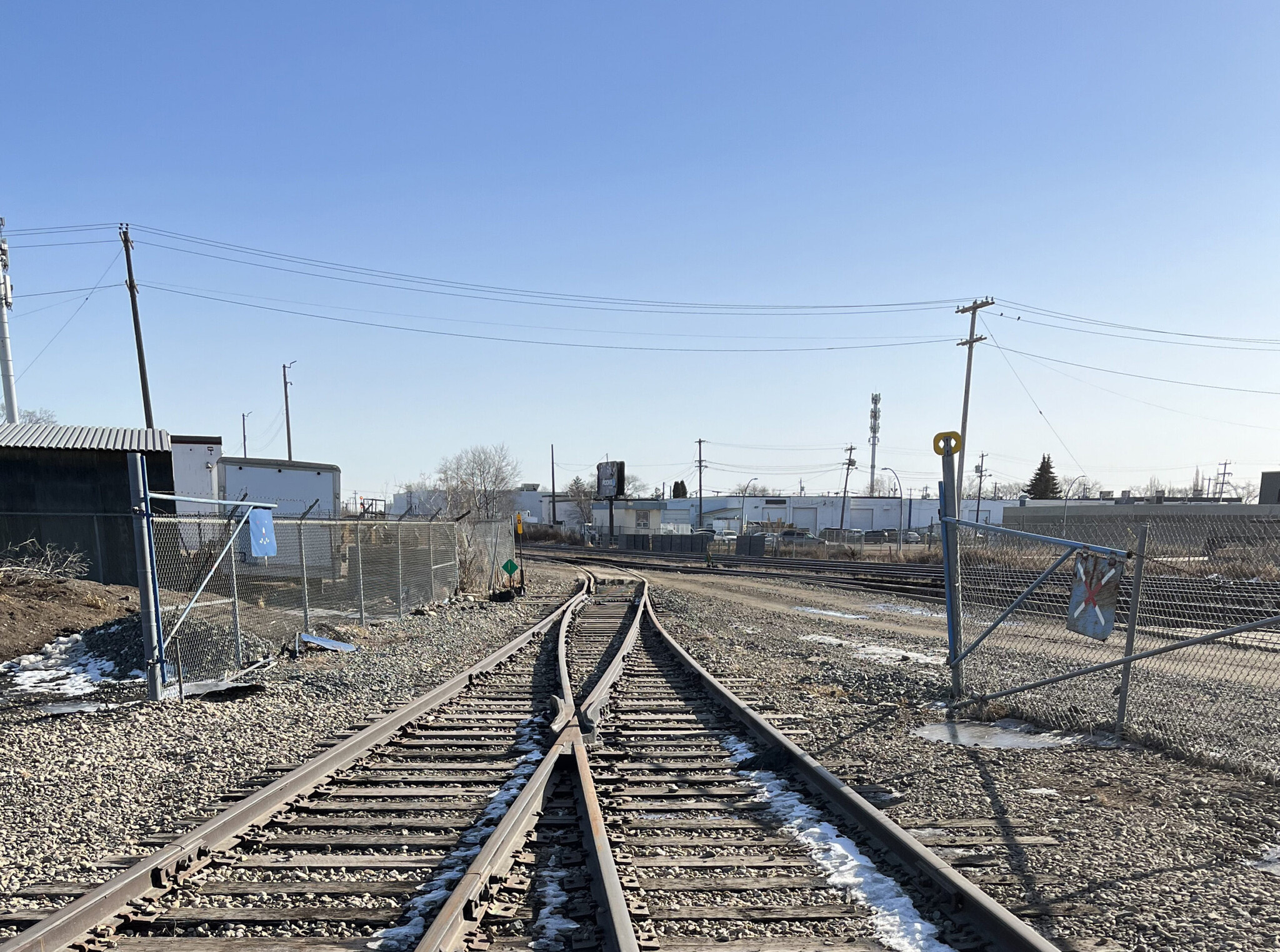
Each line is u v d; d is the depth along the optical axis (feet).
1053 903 14.14
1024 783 21.39
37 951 12.07
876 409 354.13
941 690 33.81
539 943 12.89
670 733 27.27
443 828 18.25
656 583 112.06
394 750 24.99
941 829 17.92
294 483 95.50
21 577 47.47
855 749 25.03
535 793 19.21
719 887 14.89
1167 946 12.64
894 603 83.82
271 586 59.47
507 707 31.68
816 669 40.98
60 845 17.34
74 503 61.05
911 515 336.29
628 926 12.40
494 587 94.84
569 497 397.60
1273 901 14.21
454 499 228.63
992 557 45.06
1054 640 44.96
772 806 19.79
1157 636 42.32
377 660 41.73
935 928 13.29
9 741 24.94
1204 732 25.91
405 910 14.12
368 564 62.69
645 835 17.85
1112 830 17.80
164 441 69.82
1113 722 26.89
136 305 110.22
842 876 15.39
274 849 17.16
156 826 18.37
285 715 29.45
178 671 34.88
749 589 101.50
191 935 13.37
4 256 83.71
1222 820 18.45
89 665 37.93
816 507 355.77
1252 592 36.60
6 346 84.38
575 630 59.72
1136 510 172.86
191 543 71.67
